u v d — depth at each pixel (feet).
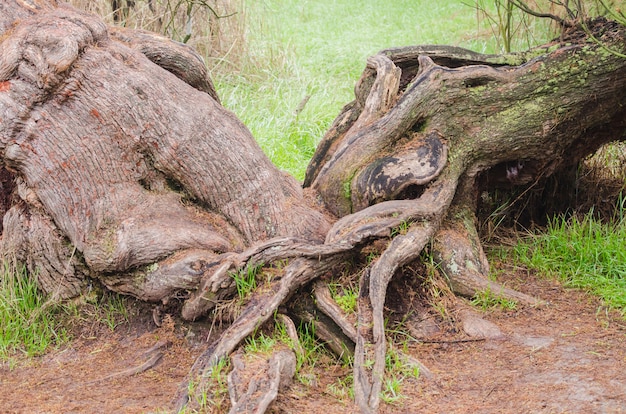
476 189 19.38
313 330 15.03
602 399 12.92
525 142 18.72
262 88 33.50
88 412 13.25
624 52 18.66
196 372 13.60
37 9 16.92
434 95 18.35
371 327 14.37
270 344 13.88
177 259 15.46
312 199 18.30
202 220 16.49
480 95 18.56
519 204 20.98
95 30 16.19
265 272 15.08
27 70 15.46
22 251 16.43
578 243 18.70
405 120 18.11
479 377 13.94
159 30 32.42
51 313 16.40
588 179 22.09
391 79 18.86
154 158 16.28
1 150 15.64
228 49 35.96
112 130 15.90
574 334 15.40
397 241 15.93
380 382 13.25
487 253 19.40
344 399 13.26
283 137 28.53
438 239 17.33
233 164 16.62
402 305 16.14
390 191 17.42
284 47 40.14
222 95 31.53
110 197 15.88
